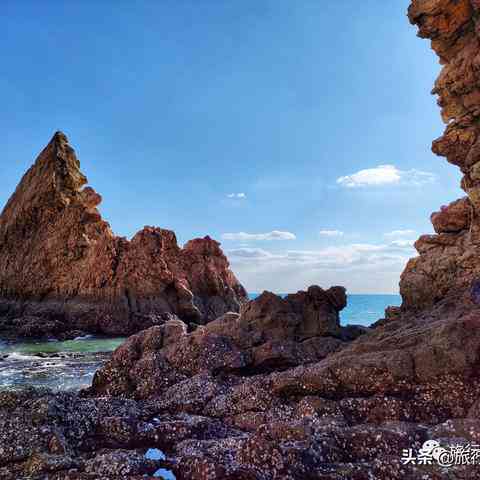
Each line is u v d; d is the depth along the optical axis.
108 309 43.78
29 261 52.53
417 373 11.41
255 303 19.38
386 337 14.69
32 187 58.44
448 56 19.91
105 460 8.12
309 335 18.81
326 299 20.30
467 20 18.48
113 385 15.76
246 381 14.27
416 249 21.11
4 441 9.19
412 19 20.03
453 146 19.55
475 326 11.54
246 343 17.64
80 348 32.75
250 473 7.21
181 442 9.52
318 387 11.98
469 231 18.55
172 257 55.22
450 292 17.44
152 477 7.42
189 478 7.67
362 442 8.40
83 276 47.28
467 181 18.83
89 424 10.51
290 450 7.67
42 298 49.66
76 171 60.78
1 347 33.53
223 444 8.96
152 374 15.70
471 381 10.95
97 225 53.47
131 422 10.49
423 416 10.28
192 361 16.17
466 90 18.52
